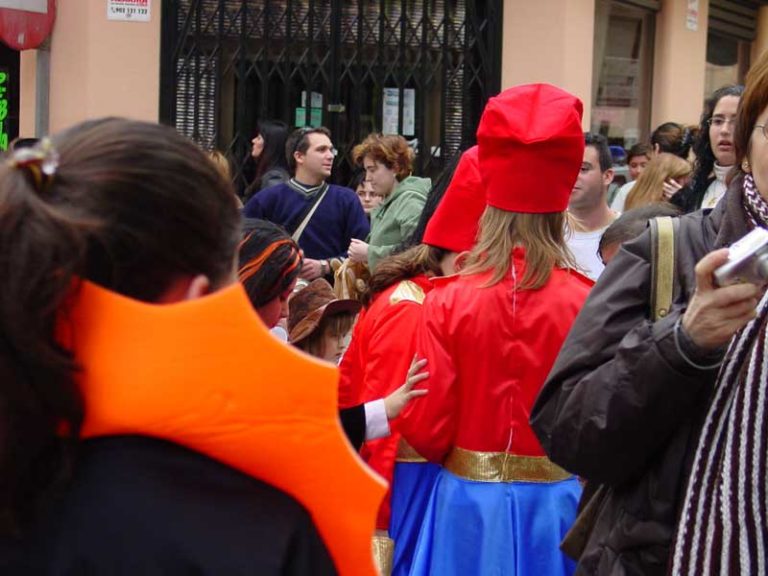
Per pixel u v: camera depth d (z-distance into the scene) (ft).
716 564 7.86
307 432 5.05
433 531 12.12
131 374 4.88
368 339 13.32
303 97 34.01
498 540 11.69
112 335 4.91
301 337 13.98
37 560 4.87
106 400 4.89
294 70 33.94
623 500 8.60
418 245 14.30
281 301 10.96
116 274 4.99
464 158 13.30
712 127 17.71
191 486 4.97
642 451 8.23
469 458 11.89
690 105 40.29
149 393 4.88
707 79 42.57
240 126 33.65
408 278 13.53
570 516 11.94
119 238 4.94
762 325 7.81
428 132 34.53
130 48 32.50
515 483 11.84
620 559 8.53
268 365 4.97
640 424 8.07
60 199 4.91
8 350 4.77
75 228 4.79
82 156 5.01
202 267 5.17
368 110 34.30
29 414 4.79
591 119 37.40
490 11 34.06
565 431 8.53
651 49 39.29
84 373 4.88
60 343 4.92
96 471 4.92
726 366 7.87
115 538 4.84
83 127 5.18
